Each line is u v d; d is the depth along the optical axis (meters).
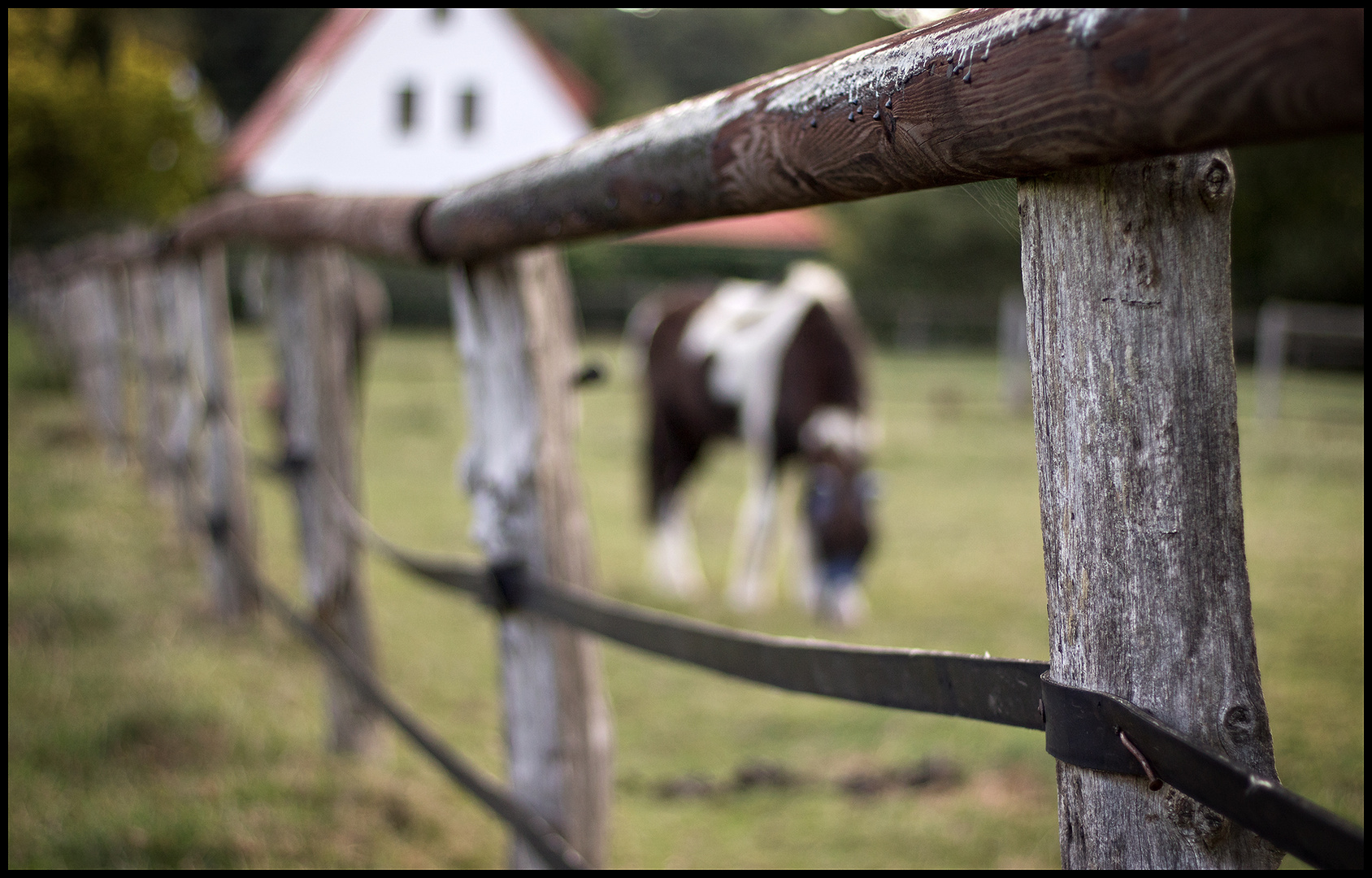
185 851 2.08
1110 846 0.73
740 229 24.95
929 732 3.19
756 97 0.87
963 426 10.52
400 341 19.30
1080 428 0.72
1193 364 0.69
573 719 1.65
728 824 2.59
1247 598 0.70
